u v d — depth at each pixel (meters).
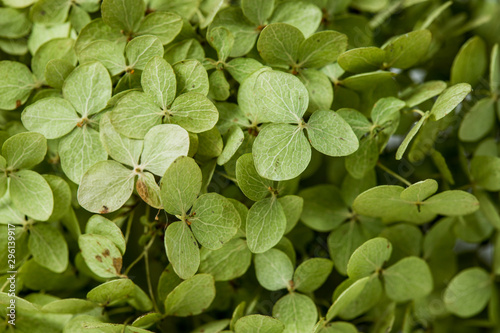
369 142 0.40
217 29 0.40
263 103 0.39
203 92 0.39
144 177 0.39
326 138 0.39
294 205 0.40
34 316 0.41
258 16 0.41
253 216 0.39
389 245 0.40
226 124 0.40
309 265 0.40
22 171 0.40
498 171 0.42
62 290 0.42
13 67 0.41
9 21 0.41
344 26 0.42
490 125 0.43
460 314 0.43
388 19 0.44
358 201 0.40
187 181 0.38
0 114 0.41
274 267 0.40
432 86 0.41
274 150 0.39
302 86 0.39
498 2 0.44
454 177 0.43
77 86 0.40
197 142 0.39
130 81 0.40
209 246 0.39
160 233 0.41
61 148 0.40
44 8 0.41
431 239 0.42
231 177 0.40
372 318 0.43
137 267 0.42
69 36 0.41
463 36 0.45
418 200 0.40
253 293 0.42
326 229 0.42
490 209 0.42
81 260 0.41
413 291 0.42
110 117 0.39
